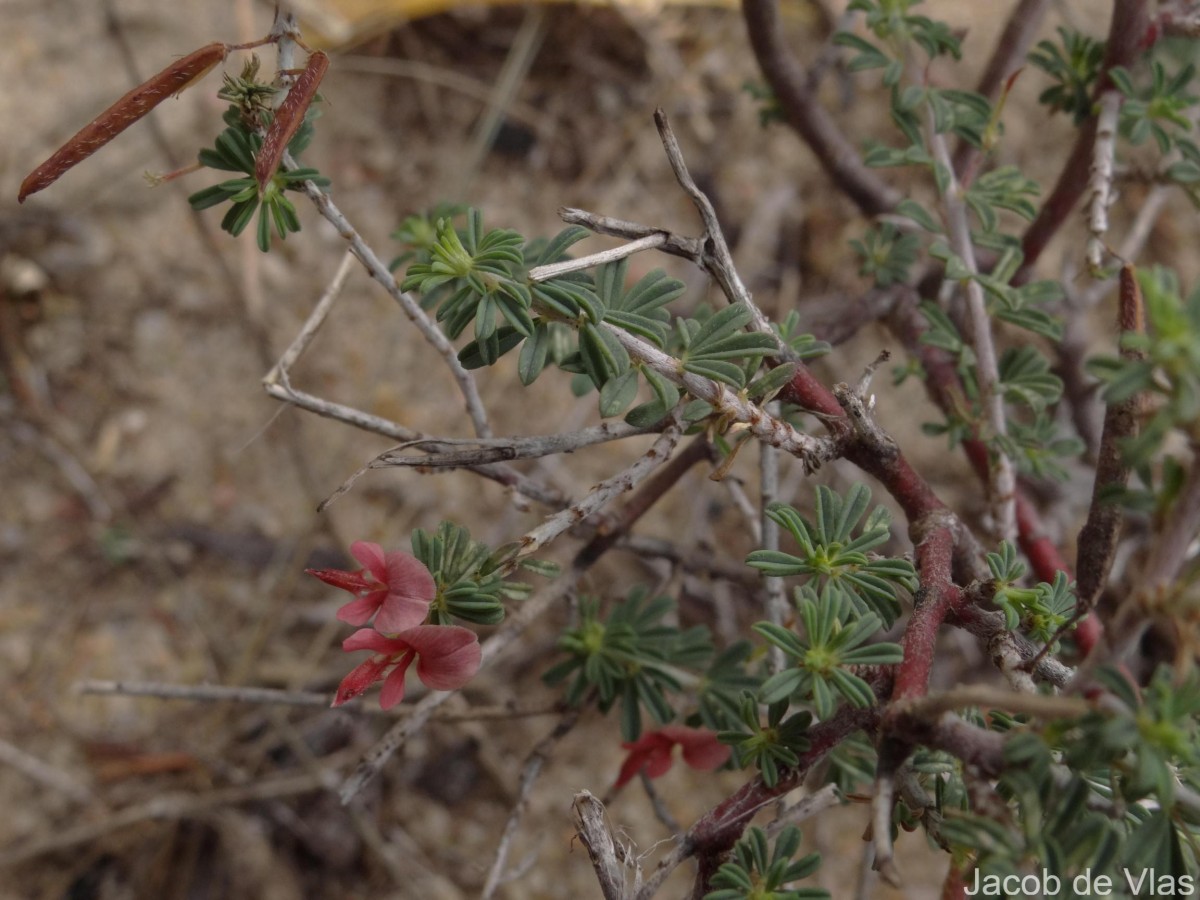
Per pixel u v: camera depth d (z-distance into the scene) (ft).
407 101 12.79
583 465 11.92
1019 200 6.77
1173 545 3.35
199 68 4.64
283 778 10.61
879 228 9.04
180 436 11.82
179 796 10.54
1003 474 6.84
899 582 4.71
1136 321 4.70
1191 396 2.97
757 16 8.08
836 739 4.58
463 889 10.66
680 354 4.86
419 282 4.57
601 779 11.00
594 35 12.91
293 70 4.68
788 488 11.10
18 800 10.59
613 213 12.69
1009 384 6.75
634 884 4.77
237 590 11.43
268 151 4.41
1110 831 3.64
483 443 4.96
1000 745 3.65
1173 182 7.10
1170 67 8.70
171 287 12.07
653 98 12.96
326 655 11.21
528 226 12.67
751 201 12.78
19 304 11.76
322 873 10.57
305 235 12.37
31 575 11.30
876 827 3.70
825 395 5.22
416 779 10.90
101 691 7.22
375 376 12.14
